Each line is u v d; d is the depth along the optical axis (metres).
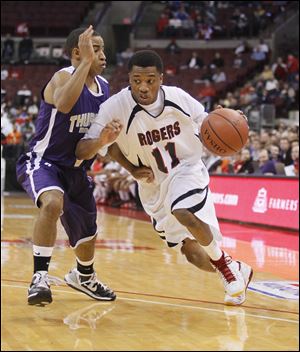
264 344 7.20
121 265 13.01
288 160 22.30
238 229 21.09
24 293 9.87
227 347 7.05
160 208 9.04
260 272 12.76
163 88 8.67
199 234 8.52
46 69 45.50
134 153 8.83
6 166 37.00
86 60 7.93
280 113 36.09
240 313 8.82
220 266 8.97
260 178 22.20
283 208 20.95
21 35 49.12
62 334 7.44
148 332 7.66
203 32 47.31
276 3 48.94
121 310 8.87
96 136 8.48
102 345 7.00
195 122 8.75
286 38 45.03
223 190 24.28
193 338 7.41
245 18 46.94
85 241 9.13
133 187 28.86
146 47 46.38
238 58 43.44
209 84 39.28
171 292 10.23
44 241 8.12
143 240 17.58
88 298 9.63
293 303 9.62
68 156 8.66
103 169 31.38
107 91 8.88
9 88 43.69
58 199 8.18
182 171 8.73
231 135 8.30
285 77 39.03
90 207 9.05
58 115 8.43
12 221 21.92
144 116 8.55
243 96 36.12
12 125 37.12
